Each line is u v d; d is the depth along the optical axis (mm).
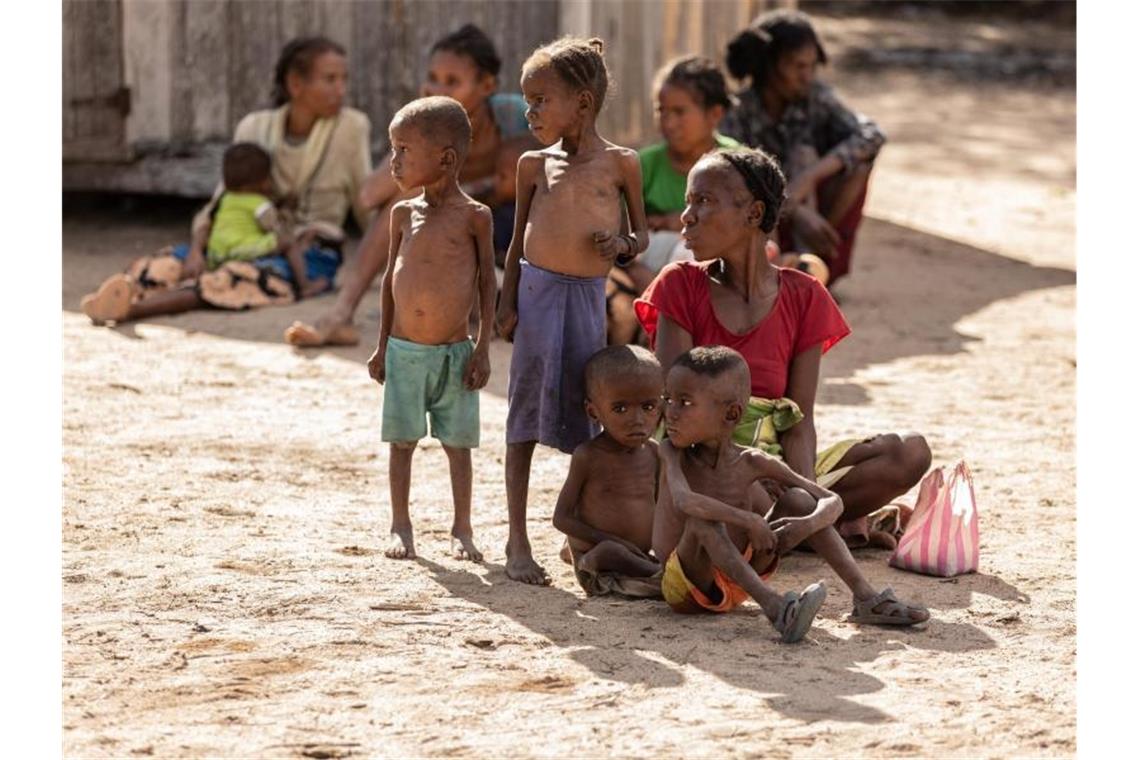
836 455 10867
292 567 10500
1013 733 7809
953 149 37844
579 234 10164
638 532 10281
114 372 16391
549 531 11586
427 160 10320
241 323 19031
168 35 24516
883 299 21656
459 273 10523
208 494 12289
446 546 11109
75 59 24500
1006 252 25609
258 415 14852
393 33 24875
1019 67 52062
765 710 8078
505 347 18062
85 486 12352
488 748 7598
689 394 9281
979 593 10164
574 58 10008
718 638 9242
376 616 9547
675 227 17641
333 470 13141
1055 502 12461
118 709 8062
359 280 18094
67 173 25000
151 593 9891
